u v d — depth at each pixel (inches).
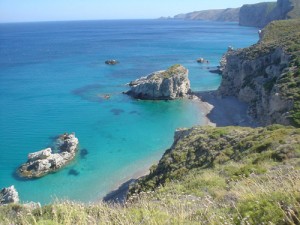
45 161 2185.0
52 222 378.6
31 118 3159.5
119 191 1947.6
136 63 6176.2
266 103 2837.1
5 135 2728.8
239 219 337.7
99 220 410.6
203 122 3166.8
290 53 3120.1
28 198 1897.1
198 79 5000.0
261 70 3631.9
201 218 395.5
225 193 575.2
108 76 5027.1
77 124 3046.3
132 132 2906.0
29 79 4788.4
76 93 4072.3
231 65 4217.5
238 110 3444.9
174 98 3922.2
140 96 3932.1
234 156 1195.3
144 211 430.0
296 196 332.2
